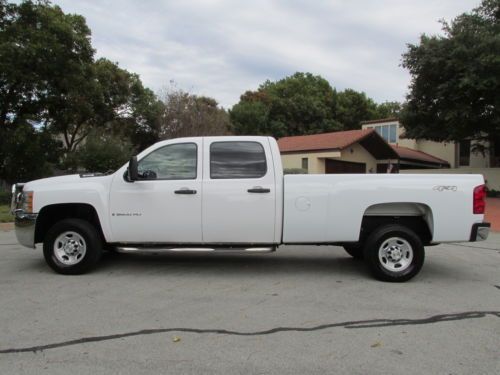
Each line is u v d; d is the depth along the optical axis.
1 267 7.30
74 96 22.28
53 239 6.76
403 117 26.19
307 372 3.64
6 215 14.09
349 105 51.56
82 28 24.02
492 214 16.77
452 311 5.21
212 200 6.52
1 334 4.39
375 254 6.52
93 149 24.80
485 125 24.05
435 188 6.43
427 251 9.35
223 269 7.26
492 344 4.25
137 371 3.64
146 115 35.75
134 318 4.87
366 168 32.22
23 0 19.86
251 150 6.64
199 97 39.88
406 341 4.30
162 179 6.64
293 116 47.97
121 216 6.64
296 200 6.48
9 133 19.83
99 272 6.96
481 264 7.96
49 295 5.71
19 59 19.17
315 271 7.18
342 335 4.44
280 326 4.67
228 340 4.29
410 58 24.09
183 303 5.42
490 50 21.36
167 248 6.70
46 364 3.76
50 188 6.73
